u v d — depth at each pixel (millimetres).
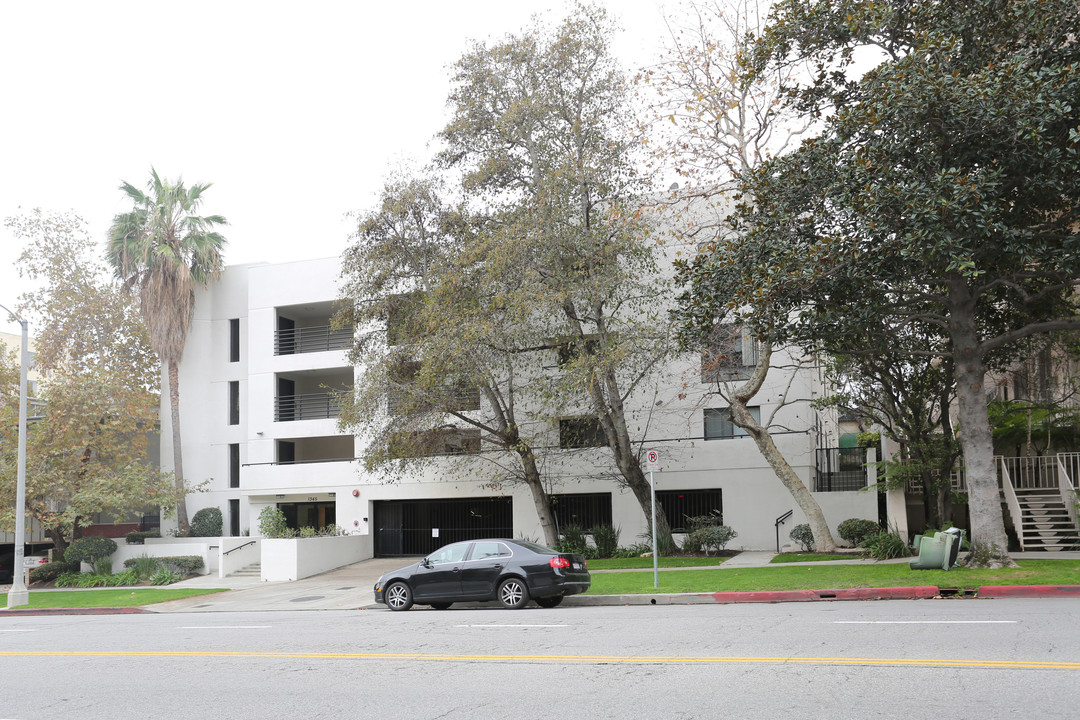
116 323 38000
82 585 30500
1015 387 28875
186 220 39344
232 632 14195
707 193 24156
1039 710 6496
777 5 18203
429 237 28328
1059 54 15633
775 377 29750
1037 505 24203
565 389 24188
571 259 24531
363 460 32844
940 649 9133
